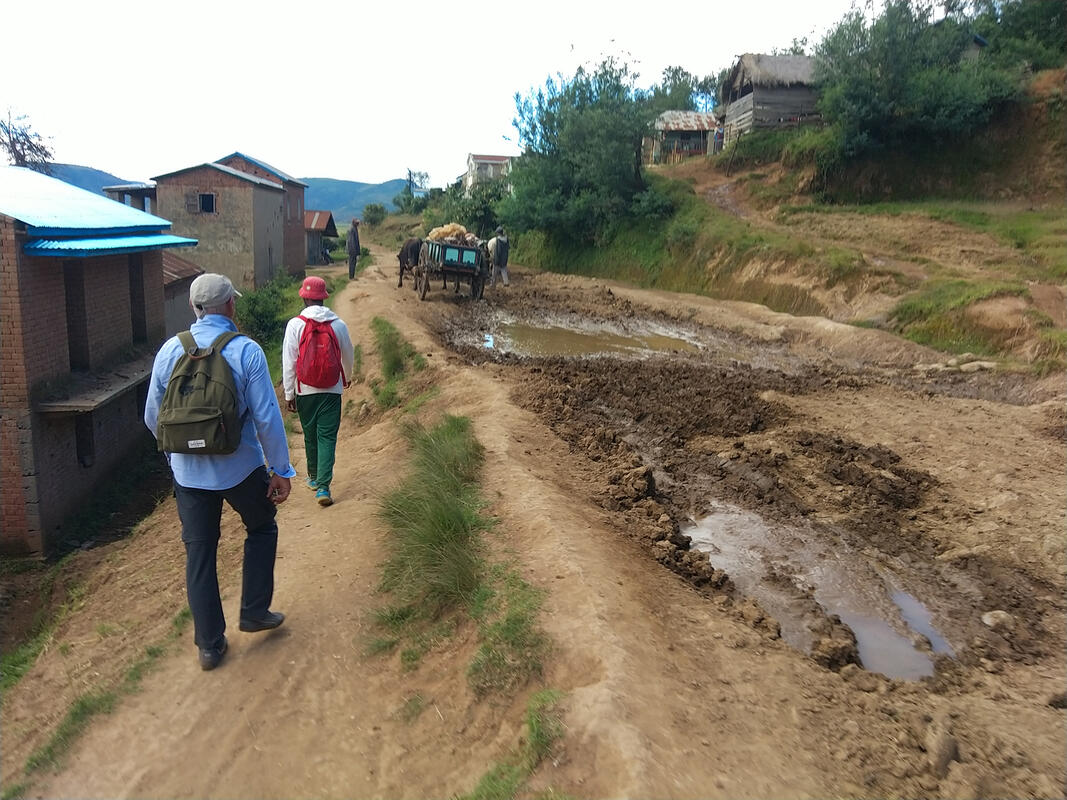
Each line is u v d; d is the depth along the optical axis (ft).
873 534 20.54
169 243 43.52
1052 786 9.81
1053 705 12.55
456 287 69.05
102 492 36.78
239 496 13.26
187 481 12.84
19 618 24.97
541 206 106.01
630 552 16.55
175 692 13.46
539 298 72.90
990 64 95.86
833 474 24.77
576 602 13.19
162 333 49.44
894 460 26.55
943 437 29.86
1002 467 26.16
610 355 46.44
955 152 92.73
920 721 11.14
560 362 41.55
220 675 13.74
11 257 29.48
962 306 50.06
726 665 12.07
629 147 101.09
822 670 12.75
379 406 35.04
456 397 30.04
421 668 13.30
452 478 19.40
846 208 88.53
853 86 93.71
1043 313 46.75
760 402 33.50
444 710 11.97
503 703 11.53
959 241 70.08
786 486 23.66
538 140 109.19
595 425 28.19
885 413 33.32
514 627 12.75
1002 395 39.50
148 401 13.23
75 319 36.94
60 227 31.50
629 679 10.82
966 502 23.08
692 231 85.81
